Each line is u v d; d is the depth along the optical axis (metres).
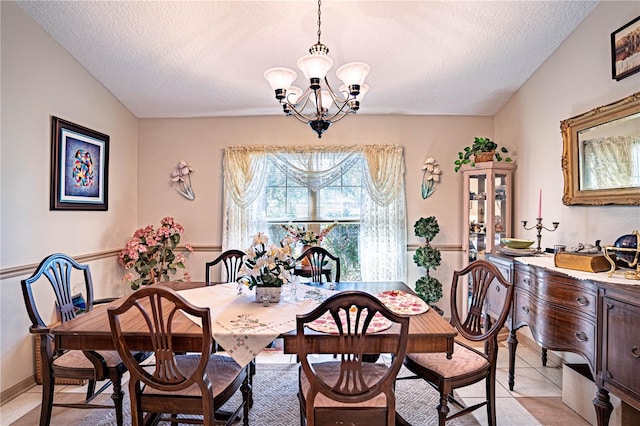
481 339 1.87
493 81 3.23
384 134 3.83
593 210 2.41
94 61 2.93
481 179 3.50
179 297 1.39
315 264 2.94
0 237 2.27
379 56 2.87
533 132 3.12
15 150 2.38
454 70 3.06
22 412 2.18
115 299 2.28
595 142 2.34
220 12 2.43
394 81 3.21
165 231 3.49
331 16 2.45
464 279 3.65
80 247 3.01
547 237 2.93
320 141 3.84
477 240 3.58
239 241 3.75
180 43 2.72
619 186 2.16
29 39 2.46
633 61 2.07
